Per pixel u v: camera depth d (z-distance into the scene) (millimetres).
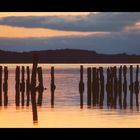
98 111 43156
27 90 48031
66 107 46125
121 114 41156
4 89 47594
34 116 38562
